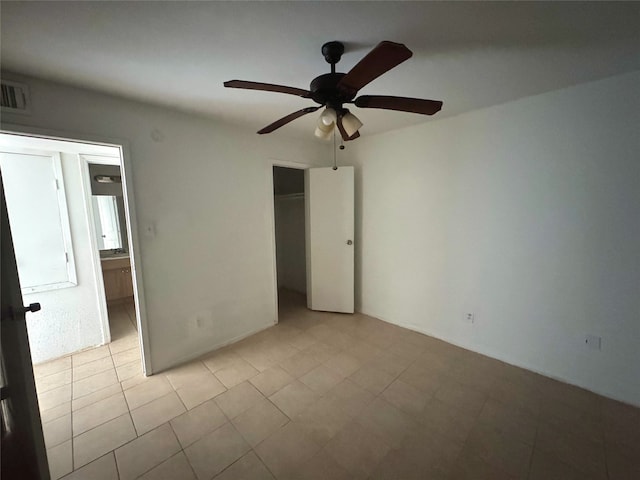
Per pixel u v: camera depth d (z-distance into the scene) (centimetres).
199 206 246
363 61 104
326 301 351
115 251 397
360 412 183
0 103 156
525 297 225
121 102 198
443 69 165
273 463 147
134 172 208
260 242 296
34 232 245
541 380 214
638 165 173
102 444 159
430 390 204
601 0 108
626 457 147
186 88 185
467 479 138
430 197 273
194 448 157
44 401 196
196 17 116
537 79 180
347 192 324
